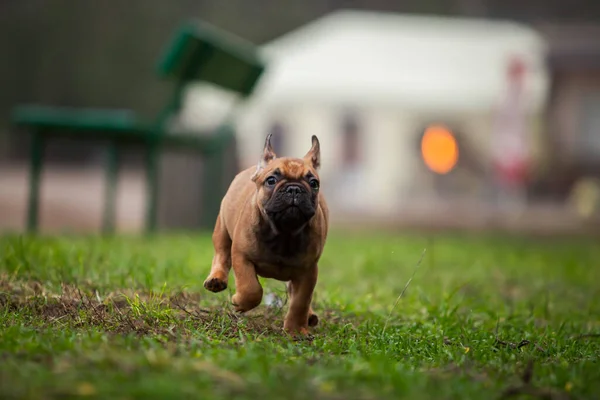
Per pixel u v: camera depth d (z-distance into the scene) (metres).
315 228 5.44
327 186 27.83
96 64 37.00
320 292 7.85
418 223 22.08
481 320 7.09
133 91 37.31
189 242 11.43
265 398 3.70
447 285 9.62
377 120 27.02
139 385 3.65
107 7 36.91
